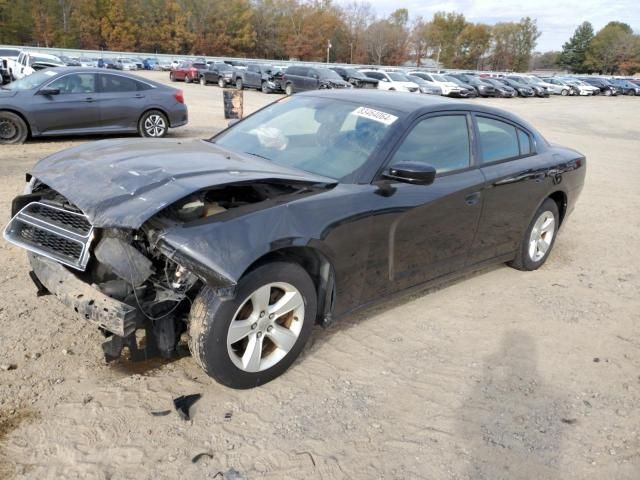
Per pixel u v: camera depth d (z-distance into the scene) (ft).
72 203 9.66
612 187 34.22
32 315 12.41
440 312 14.58
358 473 8.70
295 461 8.81
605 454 9.62
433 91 107.76
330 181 11.42
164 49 292.20
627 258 20.45
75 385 10.18
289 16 323.37
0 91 33.42
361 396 10.64
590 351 13.21
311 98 14.92
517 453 9.47
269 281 9.96
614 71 419.13
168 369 10.93
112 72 36.58
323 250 10.62
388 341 12.81
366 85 104.47
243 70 104.58
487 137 15.10
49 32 261.24
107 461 8.46
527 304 15.57
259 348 10.27
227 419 9.62
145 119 37.96
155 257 9.88
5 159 28.91
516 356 12.67
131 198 9.27
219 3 300.61
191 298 10.04
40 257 10.68
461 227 13.96
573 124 76.28
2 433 8.83
